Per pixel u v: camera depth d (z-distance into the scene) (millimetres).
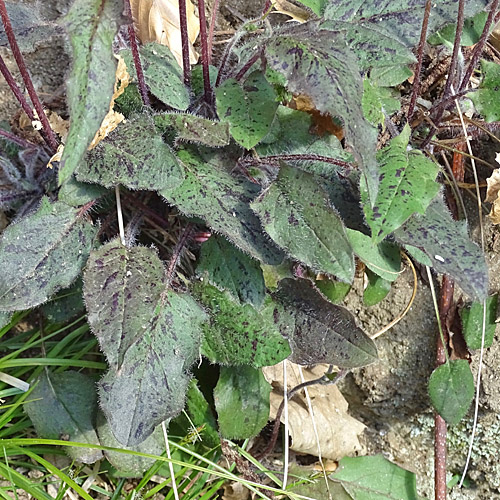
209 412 283
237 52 291
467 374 290
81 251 253
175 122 250
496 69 278
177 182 238
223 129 243
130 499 273
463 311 306
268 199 240
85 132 184
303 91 219
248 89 260
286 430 283
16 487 276
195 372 292
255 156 272
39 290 242
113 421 227
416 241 238
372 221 229
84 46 186
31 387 281
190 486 295
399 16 281
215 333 255
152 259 247
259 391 279
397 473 311
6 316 263
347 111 211
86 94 184
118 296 232
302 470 305
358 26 261
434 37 298
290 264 266
